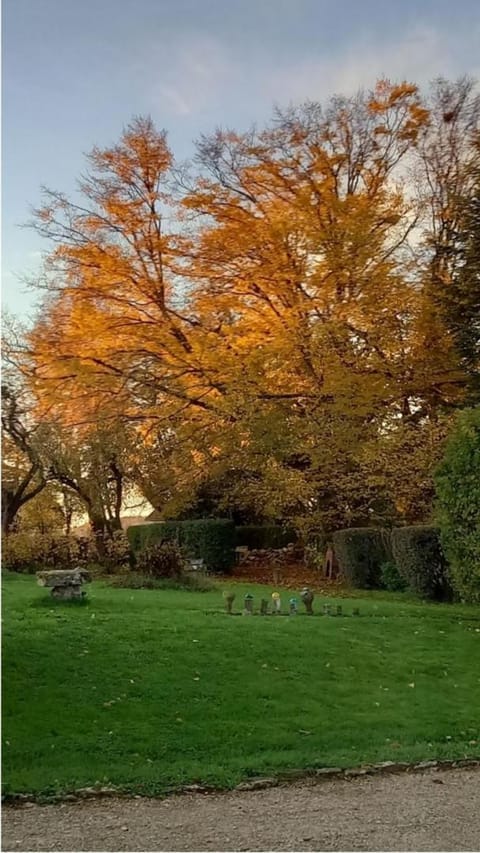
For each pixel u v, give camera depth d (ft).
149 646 28.76
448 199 62.18
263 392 57.16
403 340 56.49
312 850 13.75
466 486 38.91
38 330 60.39
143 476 72.90
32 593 41.91
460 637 35.50
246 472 66.28
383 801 16.80
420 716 24.23
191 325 60.49
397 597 51.42
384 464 53.67
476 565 38.52
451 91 65.87
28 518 78.89
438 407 57.93
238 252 58.49
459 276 56.90
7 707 21.59
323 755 20.01
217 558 66.69
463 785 18.12
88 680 24.41
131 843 13.96
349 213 56.49
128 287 60.03
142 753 19.47
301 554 73.77
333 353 53.78
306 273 56.95
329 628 34.68
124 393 60.70
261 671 27.17
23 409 69.56
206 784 17.52
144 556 55.88
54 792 16.61
